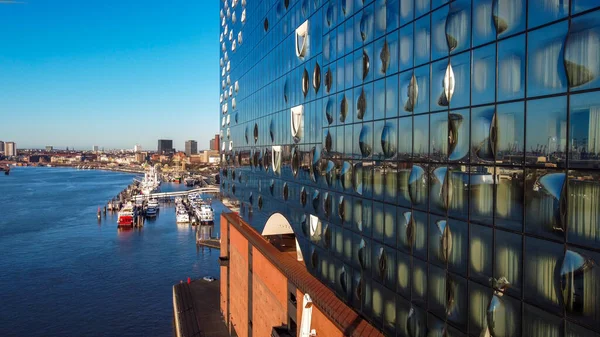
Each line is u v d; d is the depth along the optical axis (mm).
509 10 11312
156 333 59844
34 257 94750
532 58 10672
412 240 15852
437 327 14469
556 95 10070
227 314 52062
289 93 30844
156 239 116688
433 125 14500
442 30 13969
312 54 26062
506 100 11438
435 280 14562
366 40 19203
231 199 53688
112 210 160125
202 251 103188
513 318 11320
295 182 30078
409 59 15875
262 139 39375
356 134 20344
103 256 97125
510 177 11367
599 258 9156
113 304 69125
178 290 66312
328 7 23469
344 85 21547
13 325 61031
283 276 29594
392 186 17250
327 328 21500
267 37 37219
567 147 9828
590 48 9312
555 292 10125
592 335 9320
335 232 23156
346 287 21828
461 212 13195
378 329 18625
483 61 12227
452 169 13547
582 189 9508
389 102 17328
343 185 21922
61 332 59406
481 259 12398
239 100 49344
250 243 39938
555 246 10148
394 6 16844
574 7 9648
